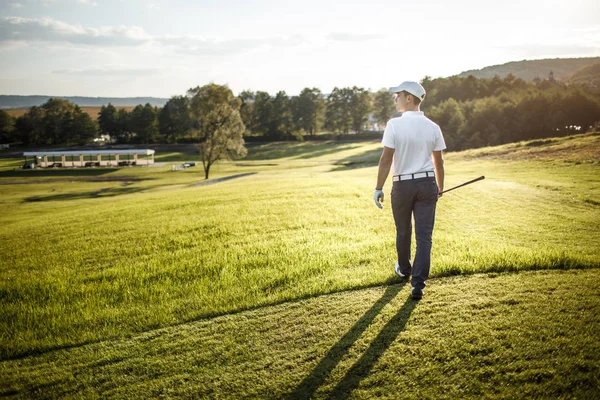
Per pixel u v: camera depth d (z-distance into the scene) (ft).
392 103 508.53
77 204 103.65
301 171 169.78
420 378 9.40
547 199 38.88
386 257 19.39
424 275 13.41
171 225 32.07
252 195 47.88
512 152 93.50
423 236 13.55
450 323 11.55
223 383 10.05
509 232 26.08
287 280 17.10
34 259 25.73
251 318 13.46
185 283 18.37
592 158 70.08
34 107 440.86
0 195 145.48
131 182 177.58
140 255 24.21
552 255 17.03
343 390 9.28
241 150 190.39
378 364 10.06
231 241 25.34
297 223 29.68
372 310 13.03
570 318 11.19
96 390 10.37
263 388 9.68
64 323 14.84
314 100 448.65
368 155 285.84
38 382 11.00
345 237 24.82
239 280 17.72
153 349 12.10
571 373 8.93
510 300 12.67
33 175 211.61
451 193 42.68
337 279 16.33
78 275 21.01
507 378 9.05
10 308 17.07
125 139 447.42
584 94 215.51
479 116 216.74
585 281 13.91
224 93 190.60
